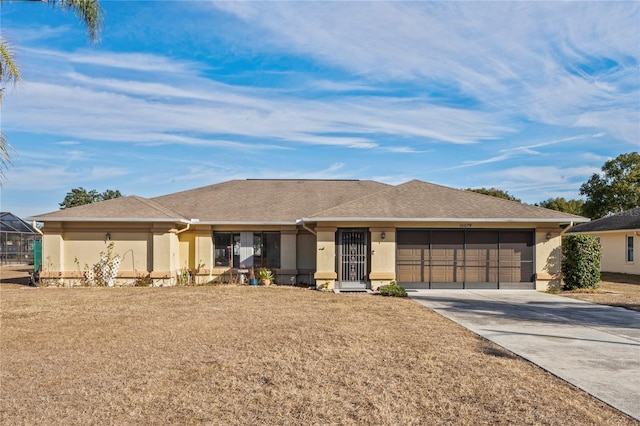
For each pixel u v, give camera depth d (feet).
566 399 18.38
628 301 47.88
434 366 22.77
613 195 130.41
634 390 19.48
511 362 23.65
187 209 69.97
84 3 31.01
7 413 17.15
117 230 61.93
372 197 63.31
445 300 48.37
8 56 30.04
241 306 41.55
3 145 28.76
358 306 42.24
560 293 54.70
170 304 42.70
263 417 16.80
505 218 56.49
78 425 16.15
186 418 16.72
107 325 32.71
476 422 16.25
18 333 30.14
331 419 16.58
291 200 73.77
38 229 61.21
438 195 64.18
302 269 65.92
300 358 24.17
